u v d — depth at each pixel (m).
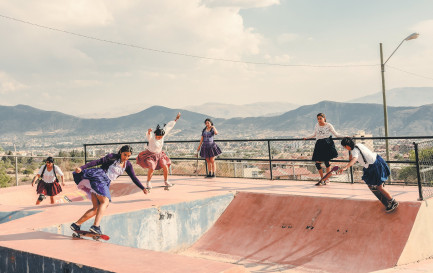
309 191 8.87
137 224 7.28
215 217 8.73
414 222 6.65
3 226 6.25
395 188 8.91
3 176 21.47
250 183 10.73
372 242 6.68
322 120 9.31
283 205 8.35
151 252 4.63
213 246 7.95
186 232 8.09
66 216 6.98
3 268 5.05
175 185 10.94
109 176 5.78
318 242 7.16
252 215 8.50
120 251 4.71
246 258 7.25
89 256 4.50
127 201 8.27
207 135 12.09
